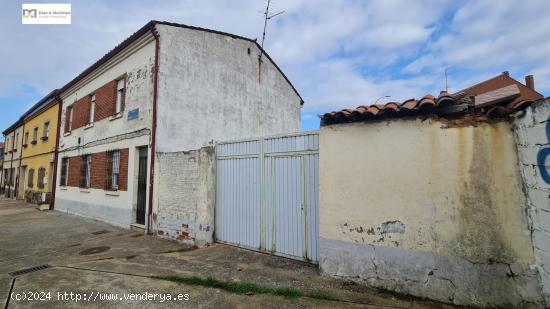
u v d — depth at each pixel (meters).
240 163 6.74
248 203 6.51
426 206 3.96
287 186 5.85
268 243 6.09
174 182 7.94
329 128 4.88
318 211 5.35
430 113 4.00
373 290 4.23
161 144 9.01
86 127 12.84
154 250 6.75
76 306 4.00
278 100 14.34
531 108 3.21
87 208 12.10
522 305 3.37
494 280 3.54
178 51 9.80
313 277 4.78
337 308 3.76
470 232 3.68
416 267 4.00
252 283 4.61
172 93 9.47
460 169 3.78
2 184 27.72
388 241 4.22
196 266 5.51
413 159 4.08
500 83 14.95
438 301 3.83
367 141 4.47
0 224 10.83
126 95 10.52
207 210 7.02
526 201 3.41
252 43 12.88
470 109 3.77
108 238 8.24
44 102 17.61
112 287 4.59
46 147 17.28
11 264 5.94
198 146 10.09
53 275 5.19
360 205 4.48
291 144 5.83
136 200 9.57
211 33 10.98
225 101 11.27
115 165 10.91
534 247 3.33
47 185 16.59
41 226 10.30
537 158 3.15
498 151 3.59
